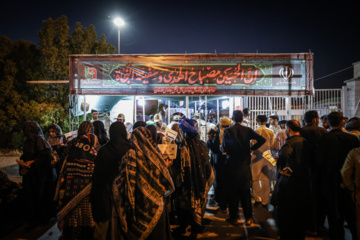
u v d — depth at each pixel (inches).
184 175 148.6
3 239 152.4
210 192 248.1
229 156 164.4
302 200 134.4
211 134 199.8
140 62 265.7
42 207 168.4
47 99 466.0
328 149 138.6
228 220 176.4
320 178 145.3
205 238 151.3
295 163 135.0
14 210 182.7
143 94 265.4
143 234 104.7
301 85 255.3
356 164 122.9
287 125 142.6
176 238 151.8
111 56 267.0
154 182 107.9
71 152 133.8
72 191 129.6
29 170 163.6
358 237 126.0
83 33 499.8
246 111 227.9
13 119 477.7
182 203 148.8
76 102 293.0
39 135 167.8
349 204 133.0
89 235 134.7
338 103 376.8
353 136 140.0
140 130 113.1
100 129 186.9
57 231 163.0
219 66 260.2
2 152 477.4
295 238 135.8
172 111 428.5
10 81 464.4
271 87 256.8
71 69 268.7
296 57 255.6
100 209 115.7
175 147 137.2
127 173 105.8
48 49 454.9
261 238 151.1
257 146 163.6
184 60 262.7
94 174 116.6
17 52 480.7
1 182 183.6
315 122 164.4
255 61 257.9
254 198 212.1
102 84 268.1
